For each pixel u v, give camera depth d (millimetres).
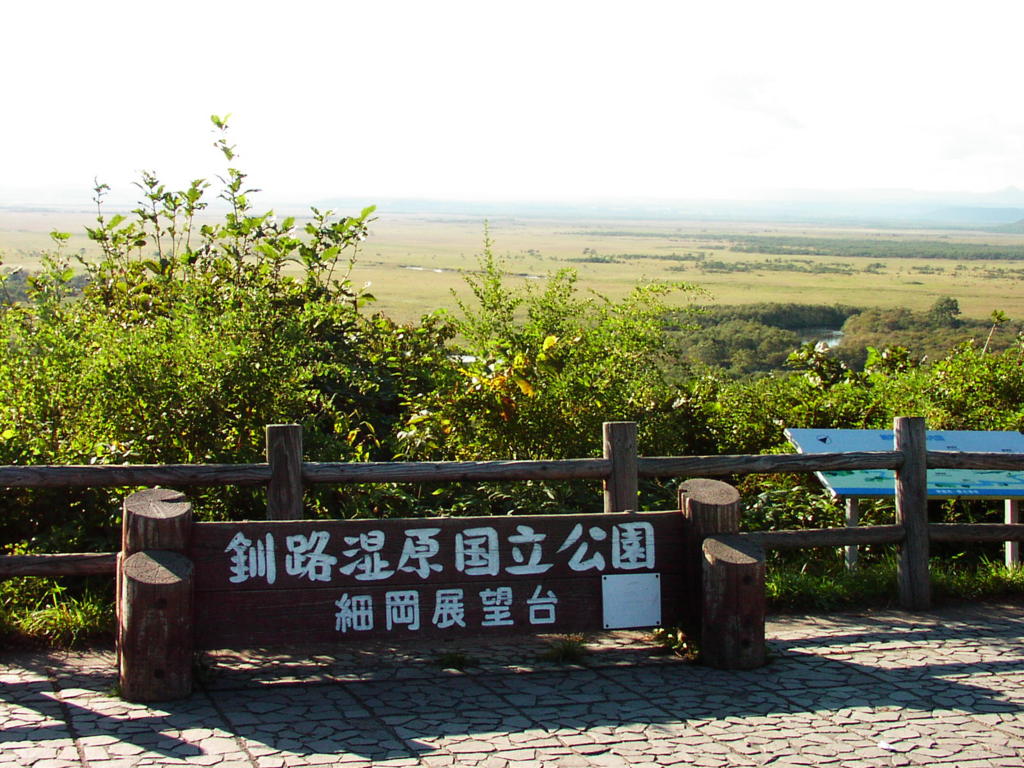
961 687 5035
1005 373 9445
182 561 4758
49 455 6465
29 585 5887
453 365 9484
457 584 5137
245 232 9773
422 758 4113
